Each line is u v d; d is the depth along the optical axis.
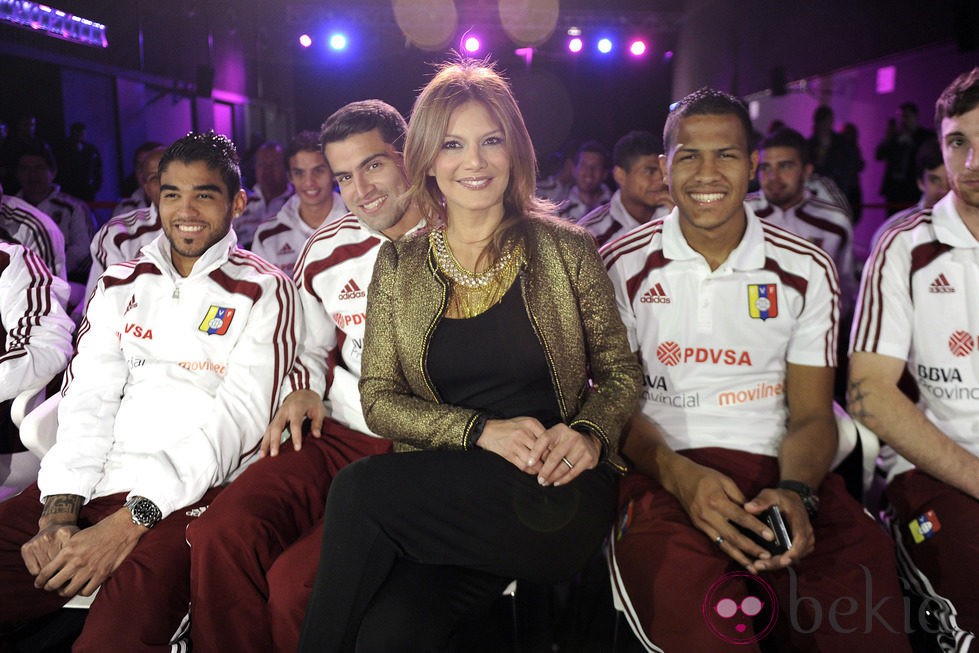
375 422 1.73
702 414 2.03
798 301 2.00
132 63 9.01
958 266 2.00
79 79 8.62
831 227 4.13
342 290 2.34
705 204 1.94
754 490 1.92
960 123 1.91
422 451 1.61
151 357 2.16
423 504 1.53
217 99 11.18
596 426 1.64
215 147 2.16
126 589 1.80
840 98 11.39
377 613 1.47
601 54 11.18
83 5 8.09
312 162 3.91
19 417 2.33
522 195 1.79
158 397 2.11
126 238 3.54
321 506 2.03
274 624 1.75
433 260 1.74
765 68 10.63
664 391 2.06
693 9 10.94
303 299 2.38
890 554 1.75
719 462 1.98
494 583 1.63
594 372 1.81
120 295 2.20
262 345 2.15
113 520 1.89
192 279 2.17
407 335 1.71
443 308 1.70
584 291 1.76
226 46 11.21
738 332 2.01
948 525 1.88
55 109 8.33
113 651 1.75
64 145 8.42
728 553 1.71
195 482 1.97
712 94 1.97
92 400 2.12
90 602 1.94
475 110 1.68
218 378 2.17
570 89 11.83
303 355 2.34
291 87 13.18
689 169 1.94
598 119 11.93
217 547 1.79
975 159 1.89
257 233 4.19
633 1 10.87
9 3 7.12
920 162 3.64
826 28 9.40
